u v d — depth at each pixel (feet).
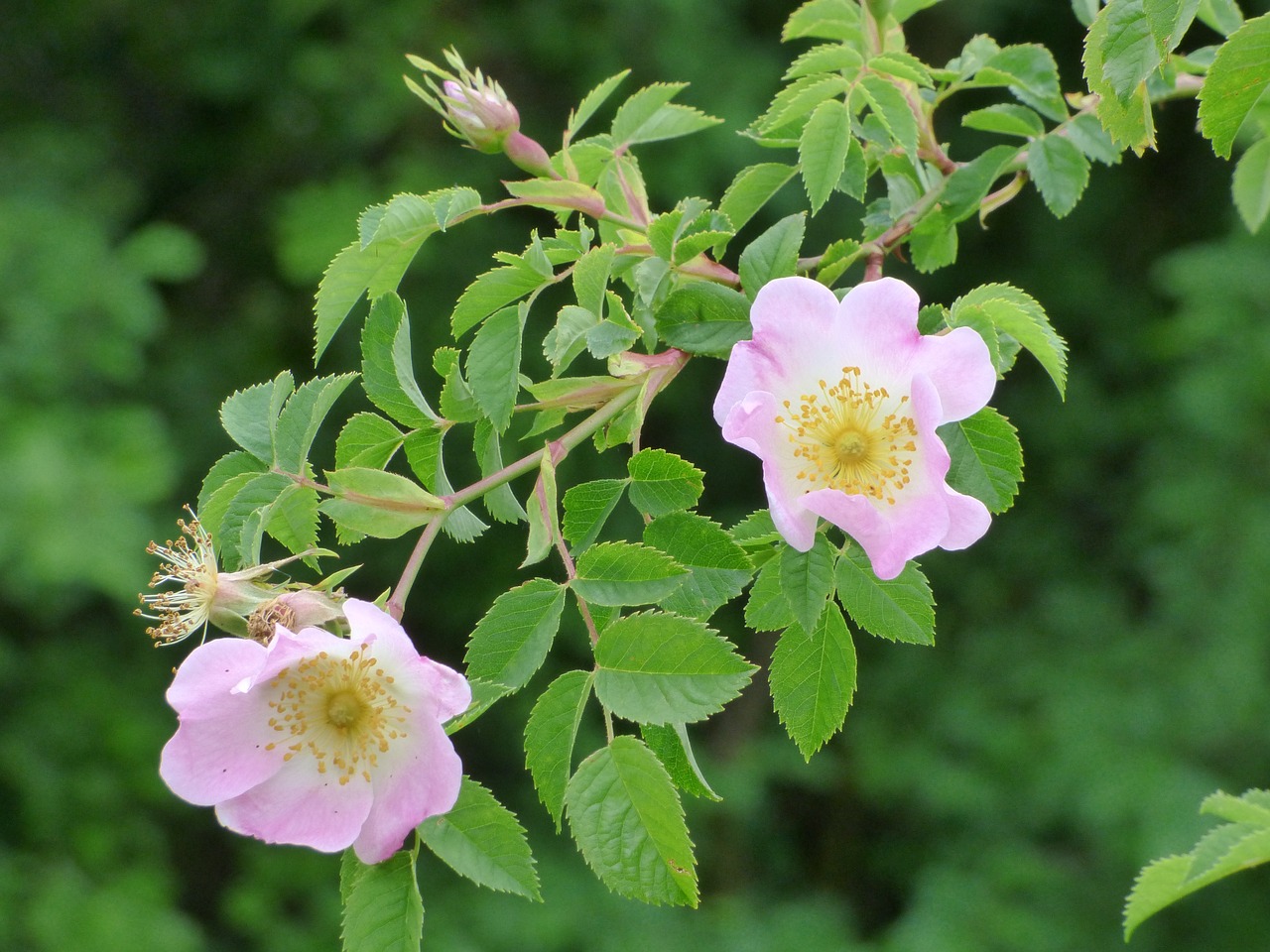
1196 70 7.93
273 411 6.12
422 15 28.53
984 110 7.73
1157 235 29.55
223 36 30.30
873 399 5.89
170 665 27.68
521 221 27.66
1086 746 24.81
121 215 28.32
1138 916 6.64
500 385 5.91
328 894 26.50
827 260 6.92
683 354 6.31
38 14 30.68
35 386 24.75
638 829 5.30
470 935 23.71
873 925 29.66
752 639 28.02
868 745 27.14
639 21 27.58
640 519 23.11
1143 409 28.22
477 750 27.40
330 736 5.41
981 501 5.89
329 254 26.81
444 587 28.17
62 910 24.17
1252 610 24.38
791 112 6.95
